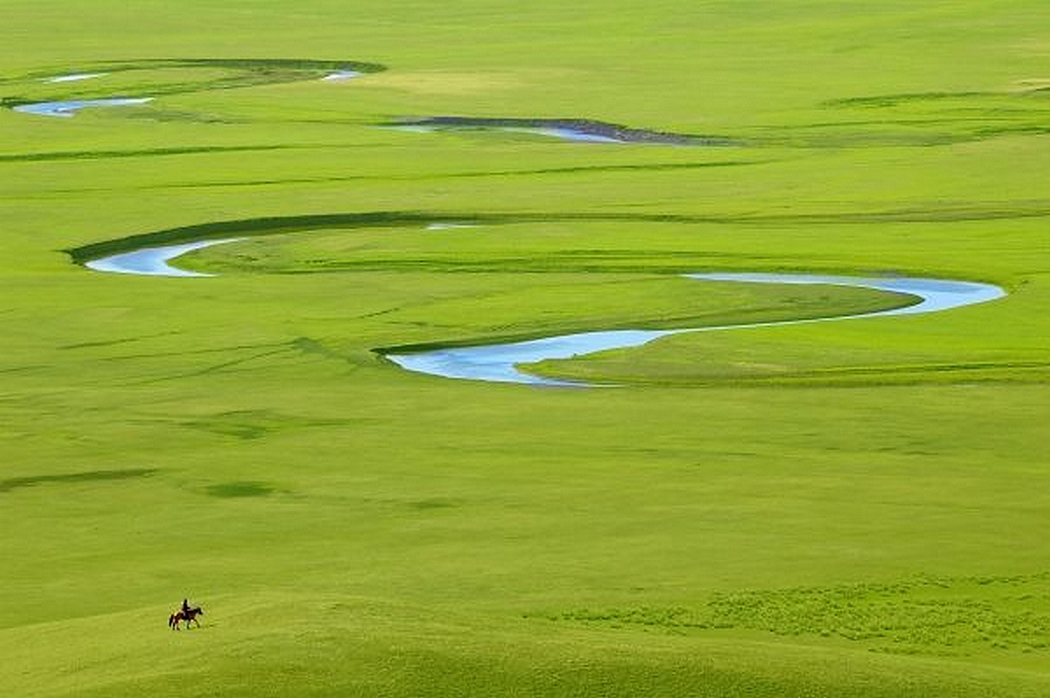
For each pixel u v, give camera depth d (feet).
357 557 461.78
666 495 520.83
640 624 393.70
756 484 532.32
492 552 461.78
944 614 401.08
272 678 303.48
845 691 314.35
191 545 480.23
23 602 427.33
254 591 411.34
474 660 312.91
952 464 556.51
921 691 317.42
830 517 492.54
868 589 420.36
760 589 420.77
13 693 315.37
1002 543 463.83
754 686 312.91
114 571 455.22
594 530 483.10
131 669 315.58
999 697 318.24
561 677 309.22
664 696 306.35
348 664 309.22
